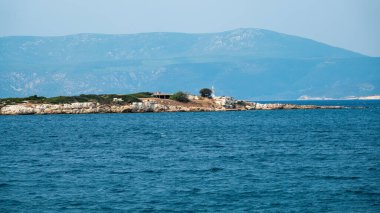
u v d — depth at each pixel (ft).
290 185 343.46
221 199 308.19
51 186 346.33
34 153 532.32
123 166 430.20
